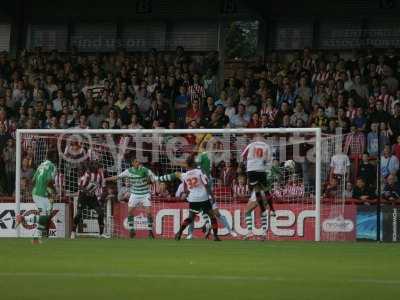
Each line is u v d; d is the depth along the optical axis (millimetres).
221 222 42500
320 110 46344
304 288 19000
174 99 52125
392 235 40469
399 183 43500
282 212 41938
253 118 47281
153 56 55594
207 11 58312
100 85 53812
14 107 54344
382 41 54875
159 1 59312
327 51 55938
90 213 43938
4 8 61094
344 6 55438
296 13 56344
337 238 41719
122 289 18734
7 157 47750
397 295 17766
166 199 43438
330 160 43750
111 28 60719
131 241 38594
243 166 43219
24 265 24938
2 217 44156
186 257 28156
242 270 23344
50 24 61656
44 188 37219
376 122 45281
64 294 17828
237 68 57094
